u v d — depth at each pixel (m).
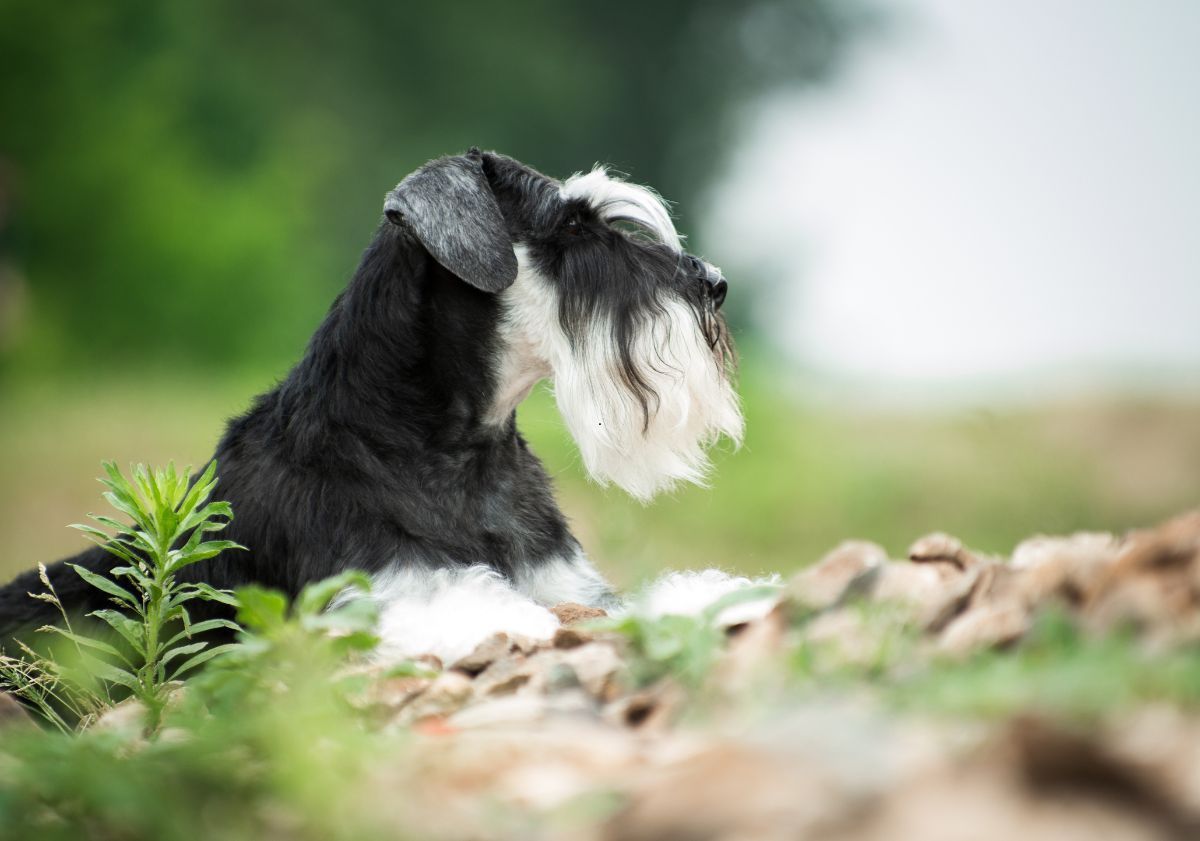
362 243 49.88
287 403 8.38
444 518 8.05
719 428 9.07
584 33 56.97
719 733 4.40
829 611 5.50
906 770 3.75
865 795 3.64
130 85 39.75
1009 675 4.36
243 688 5.09
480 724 5.00
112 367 36.56
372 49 52.38
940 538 6.09
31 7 37.47
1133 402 26.89
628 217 8.88
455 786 4.37
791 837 3.57
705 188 59.88
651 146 58.62
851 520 20.94
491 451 8.45
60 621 8.19
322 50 51.75
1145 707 3.96
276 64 50.62
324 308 41.03
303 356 8.54
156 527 6.41
